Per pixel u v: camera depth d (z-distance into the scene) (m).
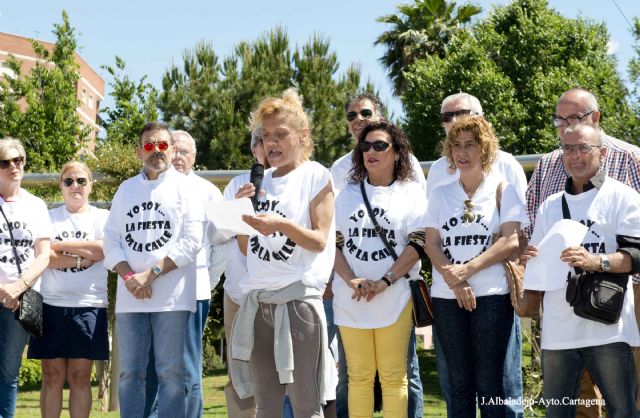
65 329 5.75
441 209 4.93
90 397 5.87
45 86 23.69
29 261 5.64
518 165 5.40
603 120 16.78
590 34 24.95
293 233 4.18
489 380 4.64
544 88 23.75
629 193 4.35
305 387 4.26
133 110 21.17
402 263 4.93
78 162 6.16
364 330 4.96
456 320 4.76
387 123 5.25
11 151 5.65
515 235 4.73
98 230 6.13
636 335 4.30
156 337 5.12
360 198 5.18
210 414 8.34
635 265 4.15
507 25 25.92
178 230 5.24
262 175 4.52
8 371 5.55
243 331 4.33
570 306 4.21
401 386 4.91
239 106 21.36
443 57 28.89
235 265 5.71
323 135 20.45
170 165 5.39
